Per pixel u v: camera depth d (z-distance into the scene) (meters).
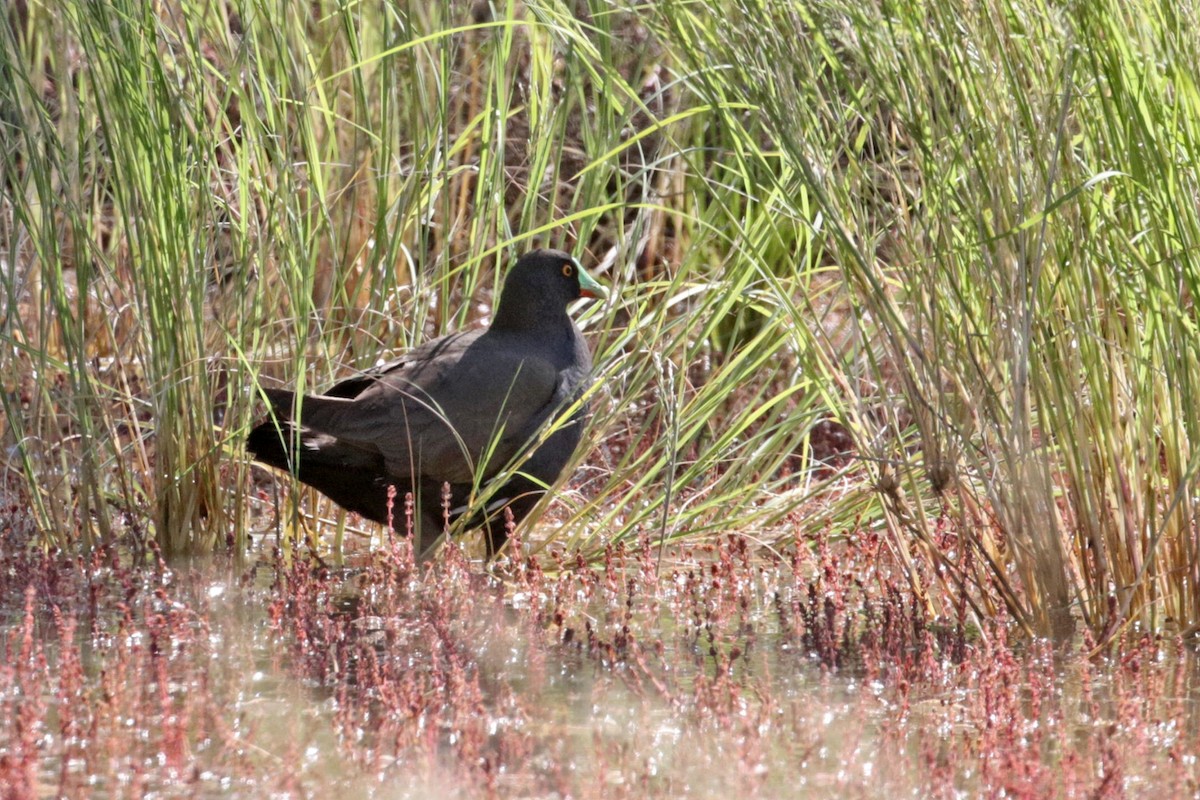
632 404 13.08
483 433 10.88
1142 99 8.64
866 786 6.96
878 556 10.18
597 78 10.96
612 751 7.39
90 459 11.05
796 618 9.68
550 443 11.22
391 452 10.62
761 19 9.02
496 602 10.14
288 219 11.36
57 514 11.13
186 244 10.85
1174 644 9.09
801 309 10.89
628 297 13.82
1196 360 8.81
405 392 10.69
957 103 8.86
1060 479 9.39
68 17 10.65
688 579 10.62
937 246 8.84
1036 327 8.85
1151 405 8.98
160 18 11.45
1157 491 9.33
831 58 9.04
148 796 6.72
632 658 8.95
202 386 11.10
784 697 8.27
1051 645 9.08
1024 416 8.89
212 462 11.19
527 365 11.09
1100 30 8.48
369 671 8.35
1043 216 8.11
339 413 10.57
